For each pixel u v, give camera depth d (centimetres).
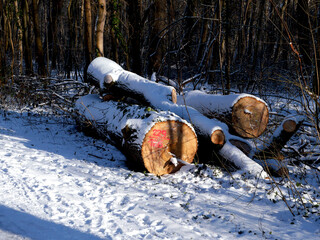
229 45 1108
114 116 763
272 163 650
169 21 1628
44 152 729
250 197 534
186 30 1434
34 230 363
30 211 411
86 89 1291
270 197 531
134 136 628
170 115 638
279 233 408
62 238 349
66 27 2844
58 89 1392
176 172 638
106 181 565
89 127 890
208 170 634
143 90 807
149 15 1938
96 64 936
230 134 699
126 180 582
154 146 620
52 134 927
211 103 745
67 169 620
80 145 837
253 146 743
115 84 864
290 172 672
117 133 712
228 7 1120
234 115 704
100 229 377
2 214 396
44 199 454
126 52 1612
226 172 654
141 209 447
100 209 438
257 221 442
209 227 413
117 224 393
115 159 733
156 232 381
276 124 842
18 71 1836
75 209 430
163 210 454
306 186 590
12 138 834
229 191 554
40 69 1889
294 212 473
